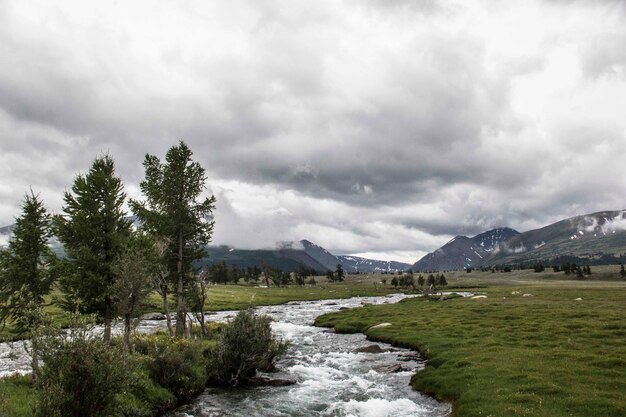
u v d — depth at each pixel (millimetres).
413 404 23078
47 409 13922
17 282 26156
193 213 45750
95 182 34969
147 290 27094
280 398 24875
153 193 45062
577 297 84188
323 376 30391
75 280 32125
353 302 118250
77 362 14875
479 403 20438
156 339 31359
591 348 31125
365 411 22109
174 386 24516
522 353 29844
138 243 34469
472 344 36438
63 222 33781
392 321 57281
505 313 57062
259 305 107750
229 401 24359
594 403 18750
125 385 15781
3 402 16750
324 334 54156
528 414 18062
